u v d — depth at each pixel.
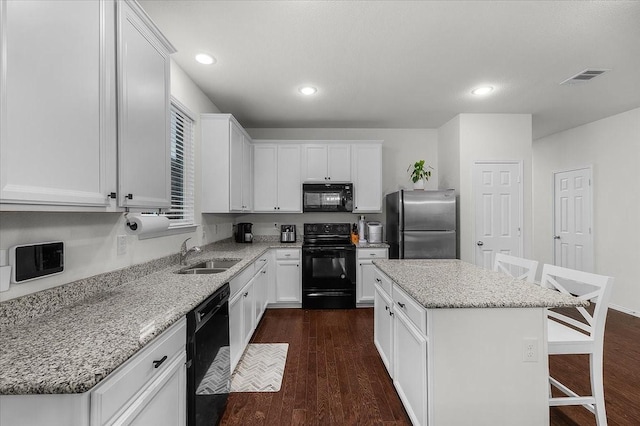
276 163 4.07
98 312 1.21
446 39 2.22
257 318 3.00
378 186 4.11
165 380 1.08
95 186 1.11
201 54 2.39
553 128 4.54
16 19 0.81
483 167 3.88
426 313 1.42
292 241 4.21
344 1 1.81
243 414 1.81
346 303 3.78
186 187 2.74
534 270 2.01
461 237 3.85
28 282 1.16
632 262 3.71
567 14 1.94
